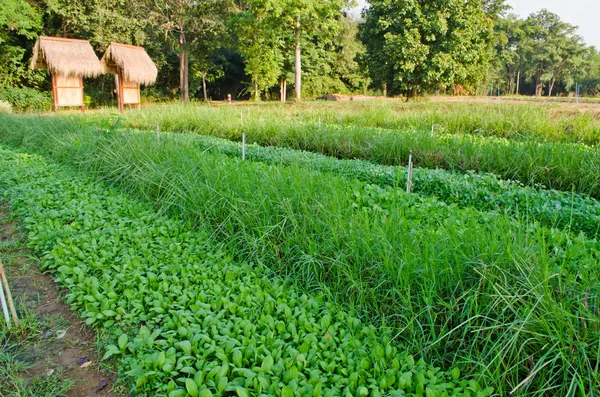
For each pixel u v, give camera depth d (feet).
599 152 24.40
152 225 17.42
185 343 9.92
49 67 62.28
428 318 10.46
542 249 10.59
